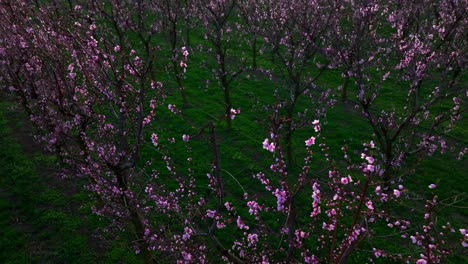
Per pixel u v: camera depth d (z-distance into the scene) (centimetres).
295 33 2506
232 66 3184
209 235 853
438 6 2588
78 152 1672
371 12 1836
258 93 2791
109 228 1558
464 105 2488
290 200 782
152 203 1653
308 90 2752
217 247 856
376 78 2928
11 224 1576
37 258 1438
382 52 2889
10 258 1432
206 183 1862
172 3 2814
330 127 2395
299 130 2356
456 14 1820
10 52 1209
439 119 1700
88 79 1066
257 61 3306
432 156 2116
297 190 795
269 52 3462
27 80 1317
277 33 2147
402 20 2423
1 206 1645
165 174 1891
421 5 2466
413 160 2058
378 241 1545
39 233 1545
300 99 2728
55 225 1576
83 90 1213
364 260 1468
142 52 3106
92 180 1412
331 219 855
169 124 2338
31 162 1908
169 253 1449
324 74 3114
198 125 2344
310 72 3131
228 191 1836
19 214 1627
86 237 1530
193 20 3747
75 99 1145
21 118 2262
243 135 2270
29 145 2044
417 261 724
